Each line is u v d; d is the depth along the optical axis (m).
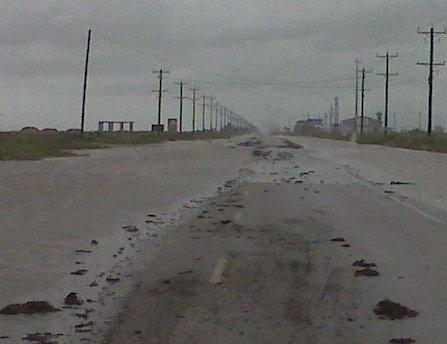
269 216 21.70
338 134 197.12
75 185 30.67
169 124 166.25
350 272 12.74
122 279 12.17
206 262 13.80
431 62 98.88
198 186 32.88
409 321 9.36
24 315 9.70
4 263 13.41
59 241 16.11
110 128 165.88
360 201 26.64
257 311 9.84
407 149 90.75
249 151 80.06
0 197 24.73
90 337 8.61
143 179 35.66
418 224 19.89
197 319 9.41
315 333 8.74
